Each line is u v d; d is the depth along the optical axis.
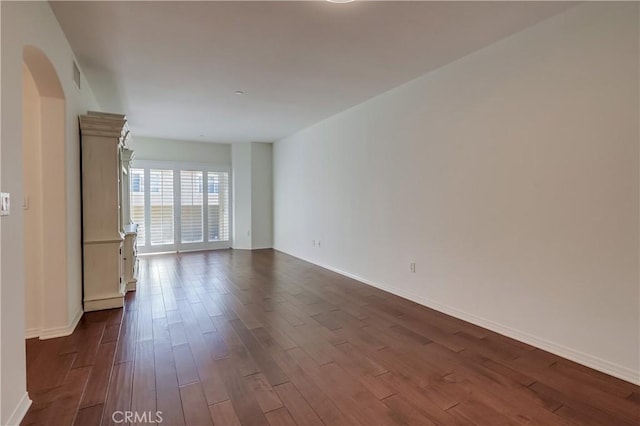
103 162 3.34
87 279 3.34
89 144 3.28
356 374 2.21
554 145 2.45
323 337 2.79
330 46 2.86
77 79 3.12
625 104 2.10
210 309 3.47
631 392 1.99
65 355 2.42
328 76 3.54
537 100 2.54
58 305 2.74
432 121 3.45
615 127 2.14
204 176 7.42
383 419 1.76
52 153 2.65
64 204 2.71
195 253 7.03
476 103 3.00
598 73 2.21
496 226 2.86
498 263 2.86
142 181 6.84
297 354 2.49
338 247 5.20
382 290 4.22
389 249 4.12
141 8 2.27
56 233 2.70
